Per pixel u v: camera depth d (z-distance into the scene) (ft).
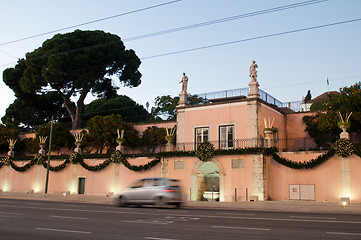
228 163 88.94
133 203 65.98
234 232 32.24
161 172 98.07
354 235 30.42
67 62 148.15
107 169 109.40
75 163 115.85
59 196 103.50
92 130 126.21
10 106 183.42
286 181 83.82
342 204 71.56
